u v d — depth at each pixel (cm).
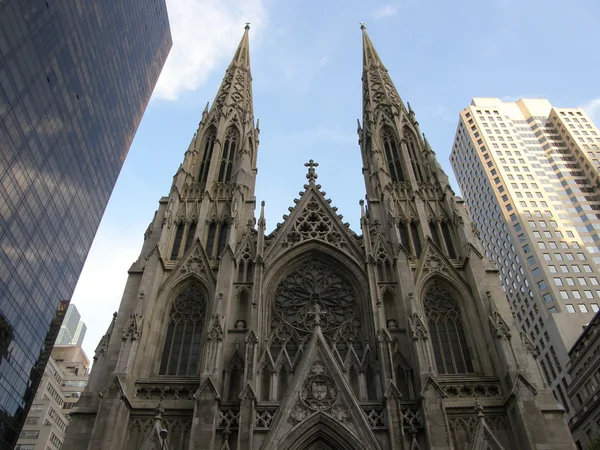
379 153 6138
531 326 10700
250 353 4003
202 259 4944
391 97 7100
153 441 3491
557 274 10850
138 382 4031
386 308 4572
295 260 5088
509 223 12425
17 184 6091
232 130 6706
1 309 6216
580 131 14575
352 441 3581
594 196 12838
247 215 5531
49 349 7744
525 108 16038
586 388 8138
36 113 6425
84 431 3753
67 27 7238
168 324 4556
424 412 3669
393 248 4934
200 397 3709
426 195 5672
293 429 3616
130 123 10475
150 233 5228
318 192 5653
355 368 4125
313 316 4625
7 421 6725
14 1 5709
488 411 3897
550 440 3659
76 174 7906
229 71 7931
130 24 10131
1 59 5531
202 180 5950
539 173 13612
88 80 8125
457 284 4759
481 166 14438
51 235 7244
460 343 4444
